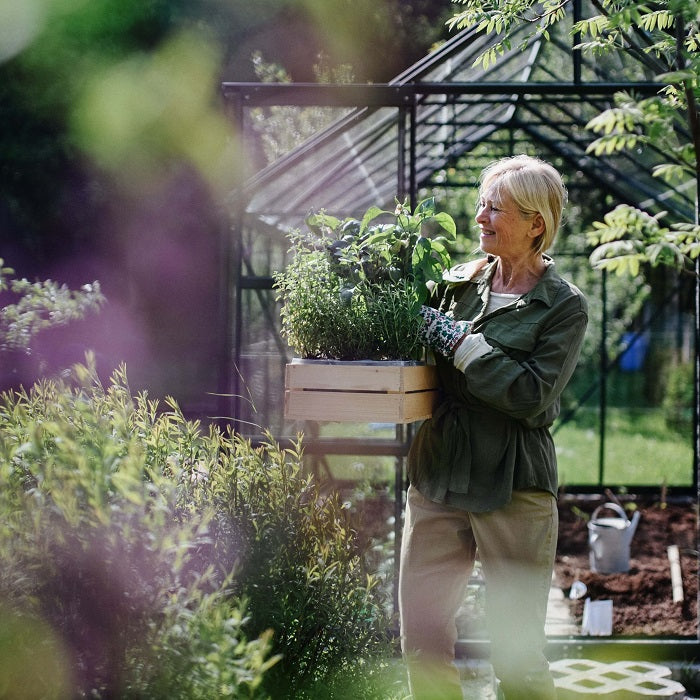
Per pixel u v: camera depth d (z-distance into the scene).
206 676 2.60
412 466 4.11
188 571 3.27
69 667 2.77
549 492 3.90
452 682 4.02
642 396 16.52
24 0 15.56
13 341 6.24
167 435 3.74
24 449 3.05
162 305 17.06
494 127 10.62
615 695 4.44
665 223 11.17
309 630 3.51
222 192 16.33
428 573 3.98
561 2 5.09
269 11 16.67
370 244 4.04
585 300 3.91
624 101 5.11
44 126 16.22
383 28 17.64
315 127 8.17
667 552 8.48
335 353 3.96
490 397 3.71
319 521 3.80
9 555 2.79
